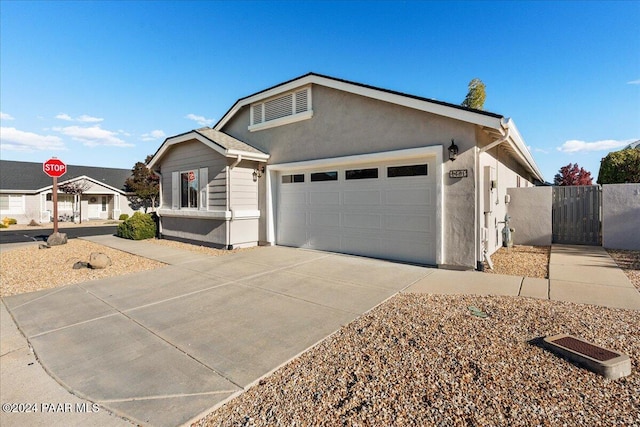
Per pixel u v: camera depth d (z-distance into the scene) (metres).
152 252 9.51
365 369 2.85
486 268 6.79
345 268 7.00
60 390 2.77
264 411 2.36
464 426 2.07
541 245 9.96
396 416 2.20
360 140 7.94
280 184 10.16
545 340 3.13
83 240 12.56
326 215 8.98
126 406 2.52
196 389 2.71
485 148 6.43
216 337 3.74
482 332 3.49
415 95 6.75
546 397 2.34
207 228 10.35
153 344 3.61
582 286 5.30
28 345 3.68
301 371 2.91
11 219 23.41
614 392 2.38
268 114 10.13
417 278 6.07
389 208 7.69
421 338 3.40
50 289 5.91
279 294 5.32
